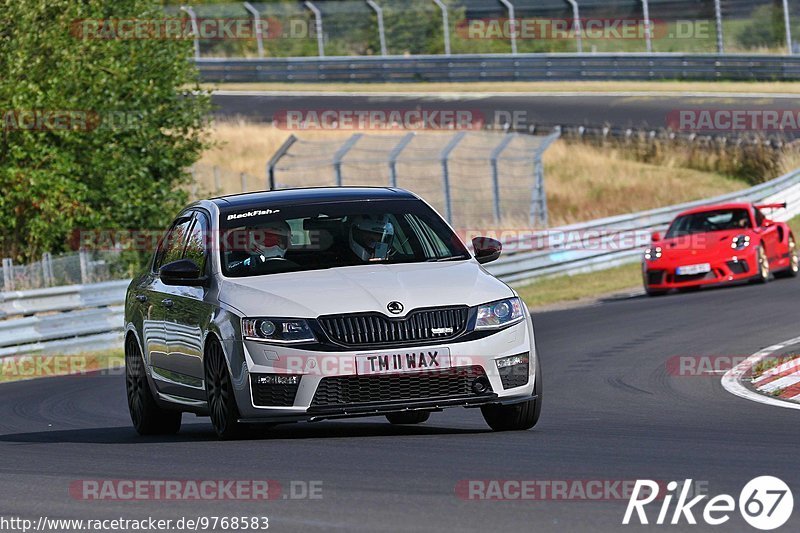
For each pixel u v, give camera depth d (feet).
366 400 94.27
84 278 250.57
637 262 341.41
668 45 625.41
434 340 95.04
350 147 353.10
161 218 302.66
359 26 646.74
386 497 71.82
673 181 462.19
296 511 69.15
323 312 95.20
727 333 184.65
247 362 95.71
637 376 148.56
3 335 213.66
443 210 398.01
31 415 145.79
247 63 625.41
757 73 568.00
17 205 279.49
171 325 110.32
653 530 61.93
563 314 243.19
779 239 270.87
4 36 272.10
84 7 285.43
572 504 68.28
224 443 99.09
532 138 402.72
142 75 299.79
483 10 628.28
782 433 96.99
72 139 274.36
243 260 104.88
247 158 477.36
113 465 90.89
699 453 85.81
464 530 62.49
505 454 87.15
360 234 106.42
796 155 458.50
